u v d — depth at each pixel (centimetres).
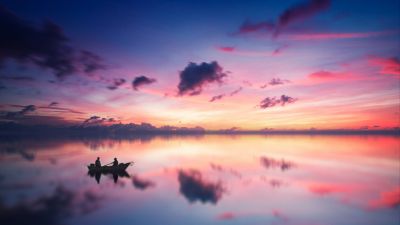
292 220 1861
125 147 7662
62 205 2178
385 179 3022
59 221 1853
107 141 10894
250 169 3784
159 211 2062
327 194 2445
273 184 2862
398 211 1981
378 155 5103
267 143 9719
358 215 1934
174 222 1855
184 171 3678
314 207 2105
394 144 7875
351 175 3259
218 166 4088
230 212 2033
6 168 3806
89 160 4659
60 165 4072
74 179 3134
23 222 1834
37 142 9631
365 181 2938
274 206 2145
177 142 10688
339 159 4647
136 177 3272
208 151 6500
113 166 3594
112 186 2822
